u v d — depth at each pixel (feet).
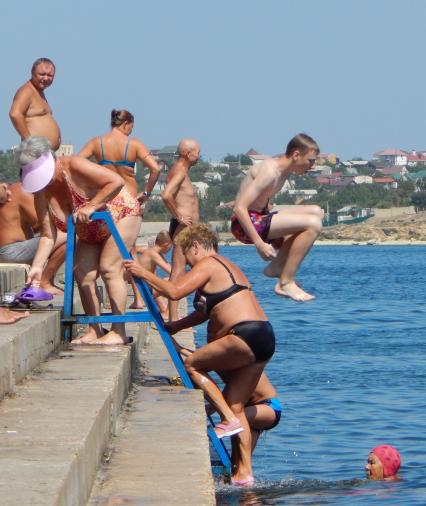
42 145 53.42
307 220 47.98
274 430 67.26
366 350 121.80
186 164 66.64
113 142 64.13
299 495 48.83
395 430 67.82
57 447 32.37
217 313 48.98
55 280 89.10
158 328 52.75
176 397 50.49
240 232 49.08
